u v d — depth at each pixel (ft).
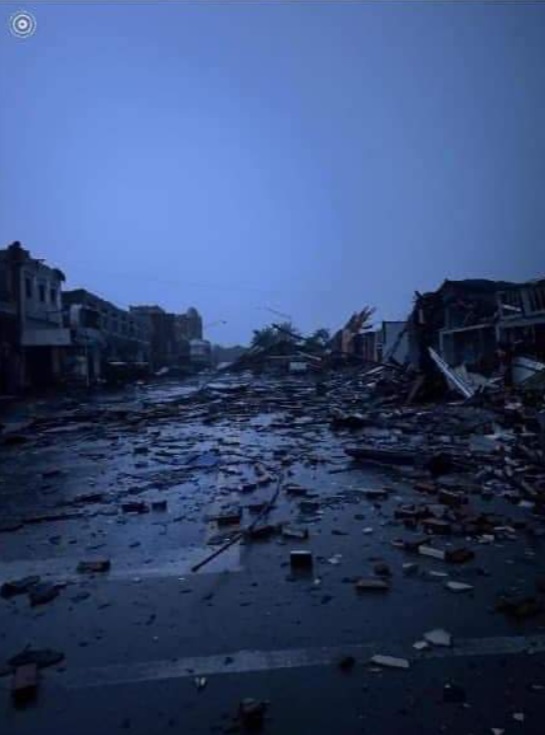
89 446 49.62
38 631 14.73
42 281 133.59
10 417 73.67
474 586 16.62
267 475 33.58
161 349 280.92
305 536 21.71
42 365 131.23
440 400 74.54
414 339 95.61
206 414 73.41
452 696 11.37
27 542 22.47
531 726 10.44
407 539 21.09
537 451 34.40
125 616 15.43
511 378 72.43
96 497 29.78
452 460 33.96
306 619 14.85
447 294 100.27
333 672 12.38
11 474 37.63
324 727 10.61
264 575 18.04
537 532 21.18
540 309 76.28
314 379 143.13
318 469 35.17
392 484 30.35
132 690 12.00
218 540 21.70
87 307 164.14
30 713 11.35
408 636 13.80
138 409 81.00
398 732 10.41
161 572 18.63
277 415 70.74
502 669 12.26
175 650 13.53
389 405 74.54
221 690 11.88
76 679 12.47
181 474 35.42
